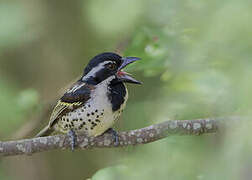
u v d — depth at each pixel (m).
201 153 10.59
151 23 12.51
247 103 5.82
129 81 10.23
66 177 17.17
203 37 6.51
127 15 14.75
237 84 6.04
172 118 11.45
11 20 15.16
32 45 16.89
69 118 10.13
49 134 11.27
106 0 15.24
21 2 15.99
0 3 15.55
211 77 10.42
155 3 11.87
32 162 17.14
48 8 16.64
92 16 15.81
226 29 6.00
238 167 5.31
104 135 9.97
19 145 9.58
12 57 16.89
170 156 11.03
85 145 9.95
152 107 14.33
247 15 5.82
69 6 16.80
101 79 10.15
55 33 16.91
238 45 6.02
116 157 15.44
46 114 14.43
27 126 14.52
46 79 16.98
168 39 11.15
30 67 16.98
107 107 9.96
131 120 14.66
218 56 8.46
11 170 16.92
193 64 10.14
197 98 11.23
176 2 9.81
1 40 15.07
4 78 16.09
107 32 16.11
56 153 17.19
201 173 9.91
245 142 5.39
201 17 6.77
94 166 17.08
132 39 13.34
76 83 10.44
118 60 10.31
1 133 15.27
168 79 12.34
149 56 11.89
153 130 9.66
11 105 15.10
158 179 10.63
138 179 10.67
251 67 5.97
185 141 10.99
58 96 14.39
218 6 6.23
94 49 16.69
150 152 11.37
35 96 14.36
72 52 17.00
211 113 10.72
